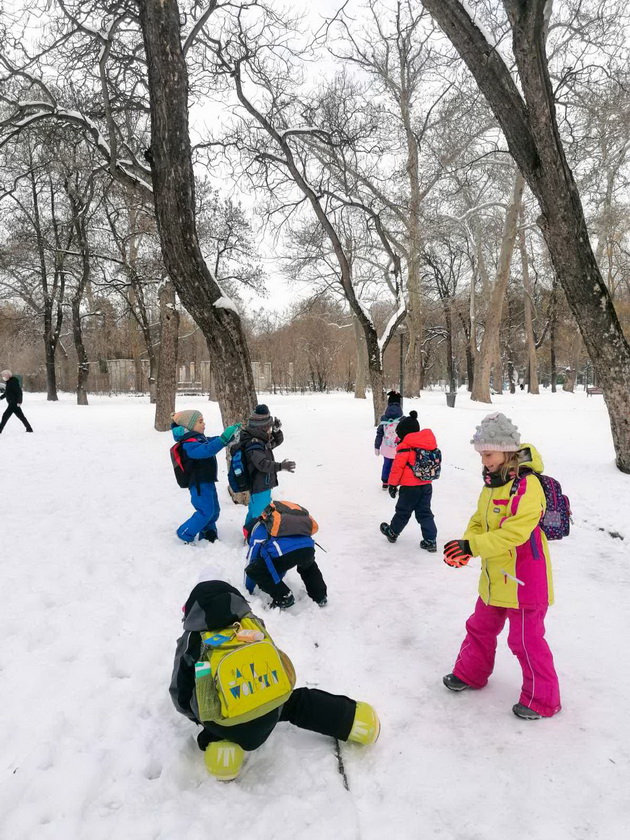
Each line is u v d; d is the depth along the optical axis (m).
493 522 3.19
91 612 4.39
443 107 17.16
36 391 45.97
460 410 21.64
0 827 2.35
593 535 6.60
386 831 2.47
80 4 8.96
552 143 7.71
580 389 54.03
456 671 3.53
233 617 2.77
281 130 12.33
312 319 46.09
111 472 10.26
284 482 9.85
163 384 16.06
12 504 7.70
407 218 19.34
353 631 4.38
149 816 2.48
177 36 7.16
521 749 2.98
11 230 23.97
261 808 2.55
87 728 3.03
